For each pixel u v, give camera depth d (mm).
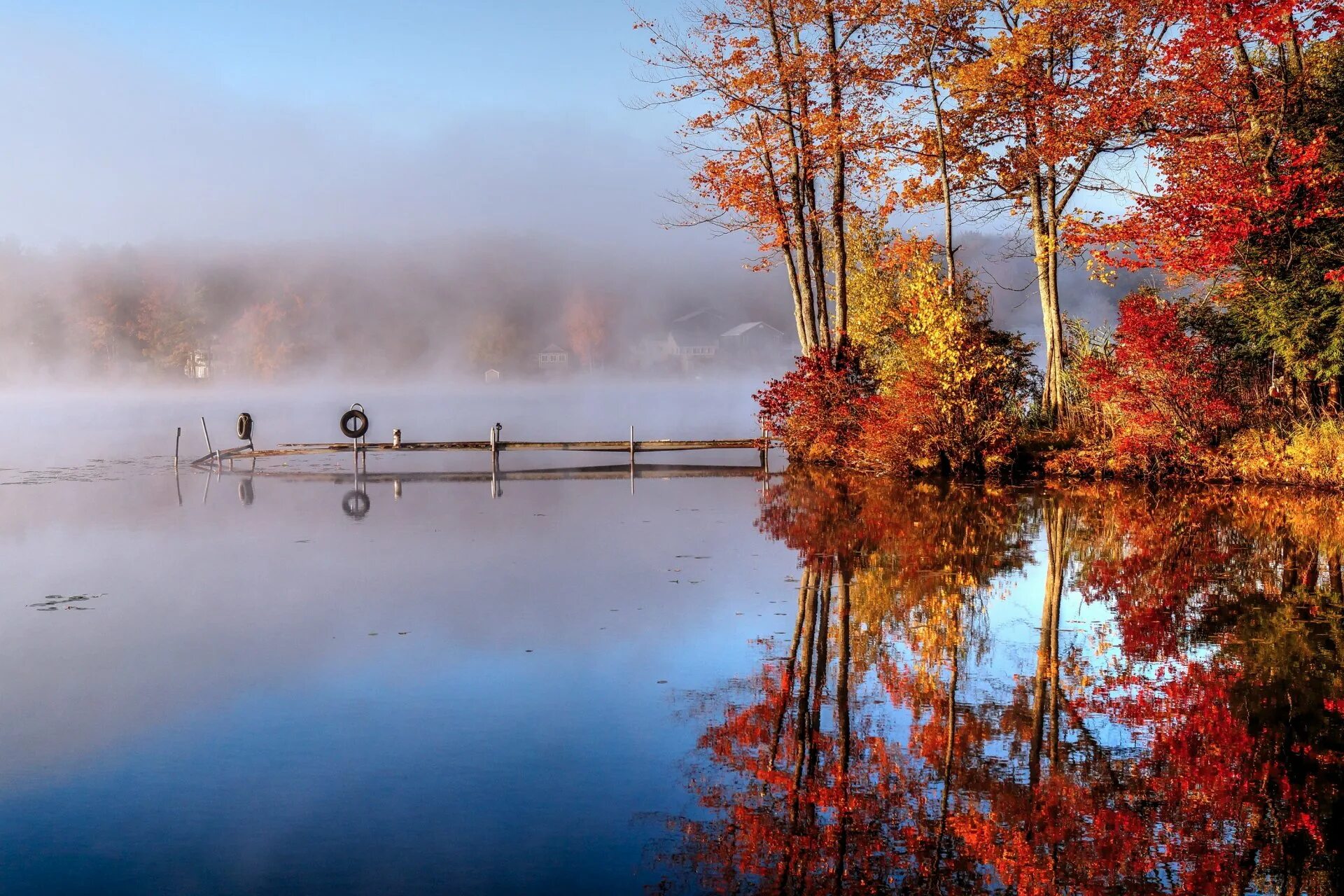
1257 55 22078
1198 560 12734
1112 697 7816
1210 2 18859
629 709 7699
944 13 23656
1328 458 18844
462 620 10453
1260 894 5035
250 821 5883
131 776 6535
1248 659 8711
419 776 6484
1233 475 20141
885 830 5727
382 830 5746
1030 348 24984
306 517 18094
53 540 15766
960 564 12758
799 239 26734
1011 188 24609
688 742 7023
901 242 27219
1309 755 6703
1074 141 22094
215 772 6586
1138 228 19922
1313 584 11445
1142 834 5660
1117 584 11547
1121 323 21000
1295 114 19812
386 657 9156
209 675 8664
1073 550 13523
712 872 5242
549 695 8039
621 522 17094
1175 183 19938
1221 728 7160
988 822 5805
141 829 5801
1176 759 6637
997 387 22438
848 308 30094
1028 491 19656
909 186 25875
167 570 13328
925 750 6836
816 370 26078
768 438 26156
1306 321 18641
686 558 13656
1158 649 9023
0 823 5891
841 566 12805
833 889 5086
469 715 7594
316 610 10961
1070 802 6066
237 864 5371
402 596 11609
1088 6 21469
